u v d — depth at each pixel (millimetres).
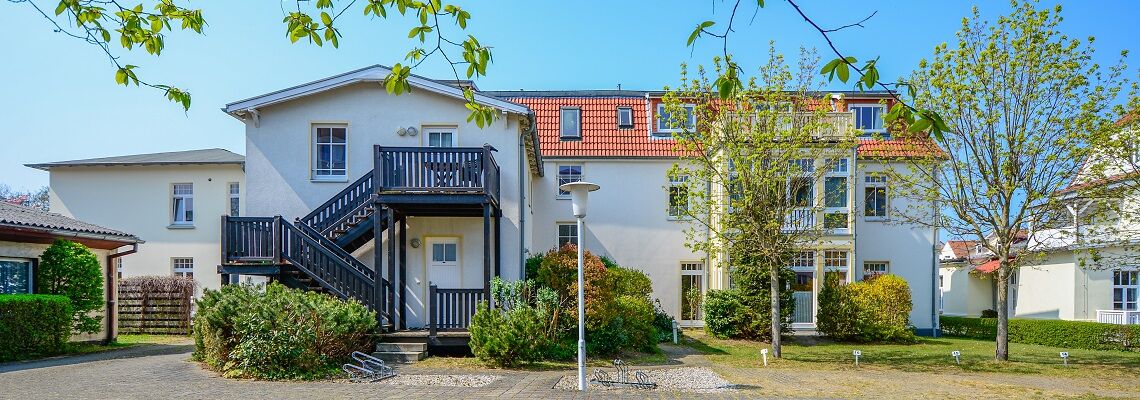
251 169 14344
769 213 13734
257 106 14211
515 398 8648
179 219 22328
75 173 22344
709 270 20391
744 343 17219
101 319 15391
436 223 14430
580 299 9898
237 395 8312
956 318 21438
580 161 20844
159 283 19703
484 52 4719
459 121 14492
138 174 22297
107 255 16766
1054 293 20922
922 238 20531
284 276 12867
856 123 20359
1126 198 13578
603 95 22672
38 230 14258
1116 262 18172
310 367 10070
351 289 12461
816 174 14312
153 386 8945
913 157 14266
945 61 13422
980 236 13703
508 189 14430
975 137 13422
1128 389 10492
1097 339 17203
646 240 20703
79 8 4445
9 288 13930
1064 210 14039
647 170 20891
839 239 18969
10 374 10094
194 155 23906
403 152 12805
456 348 12789
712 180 16125
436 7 4523
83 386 8906
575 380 10438
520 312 11875
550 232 20672
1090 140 12609
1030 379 11516
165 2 4609
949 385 10672
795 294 19422
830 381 10938
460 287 14344
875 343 17734
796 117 14016
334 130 14648
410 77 14352
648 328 14867
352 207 13570
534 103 22250
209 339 10711
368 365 11000
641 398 8852
